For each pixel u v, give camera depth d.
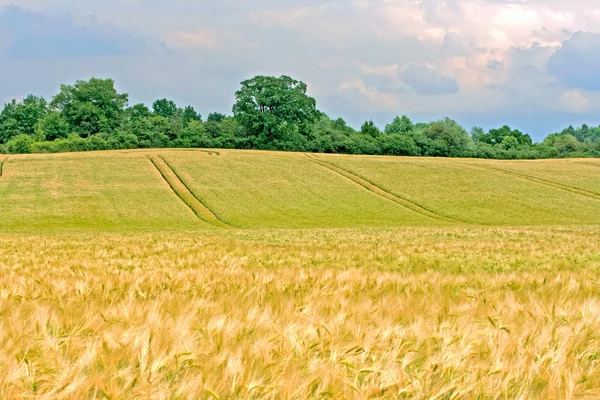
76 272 13.45
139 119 132.38
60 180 71.06
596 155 139.12
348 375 4.92
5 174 73.06
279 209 62.34
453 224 56.91
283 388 4.46
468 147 129.88
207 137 124.56
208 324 6.14
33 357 5.05
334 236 34.53
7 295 8.88
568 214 62.16
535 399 4.43
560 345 5.55
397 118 188.75
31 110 159.25
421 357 5.50
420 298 8.24
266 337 5.79
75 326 6.29
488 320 6.54
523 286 10.29
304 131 123.81
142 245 25.91
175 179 73.81
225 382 4.59
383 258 19.47
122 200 63.56
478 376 4.78
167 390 4.58
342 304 7.55
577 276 11.65
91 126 148.25
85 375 4.60
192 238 32.38
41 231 47.44
